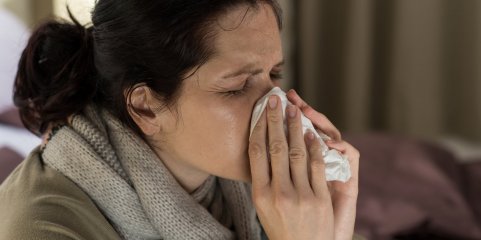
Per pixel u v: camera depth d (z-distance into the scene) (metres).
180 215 0.92
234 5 0.82
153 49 0.84
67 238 0.81
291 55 3.04
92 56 0.94
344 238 1.01
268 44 0.85
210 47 0.82
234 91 0.86
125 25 0.86
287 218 0.89
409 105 2.93
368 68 2.90
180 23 0.82
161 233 0.92
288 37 2.99
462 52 2.84
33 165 0.92
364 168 1.89
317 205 0.89
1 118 1.93
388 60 2.99
